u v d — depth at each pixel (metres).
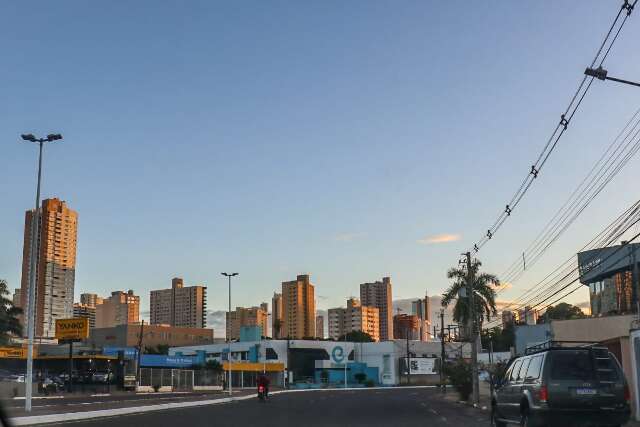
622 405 15.67
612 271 46.56
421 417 29.66
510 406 17.81
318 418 29.36
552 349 16.09
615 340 25.72
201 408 38.94
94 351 91.19
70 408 34.19
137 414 32.97
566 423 15.69
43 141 34.84
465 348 117.06
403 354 117.44
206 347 119.75
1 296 69.88
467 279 47.25
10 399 46.28
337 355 116.44
